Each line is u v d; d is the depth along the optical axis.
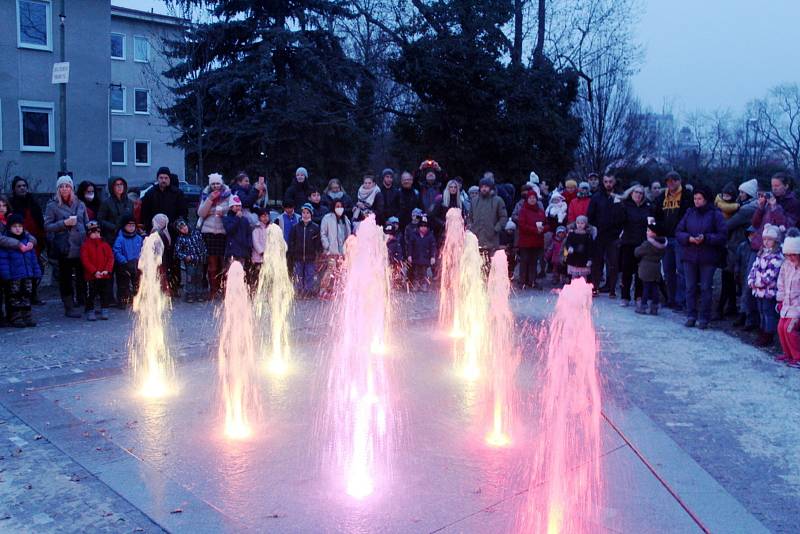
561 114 23.39
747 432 5.39
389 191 12.96
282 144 25.38
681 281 10.78
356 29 28.38
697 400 6.20
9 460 4.66
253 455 4.80
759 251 8.52
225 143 24.86
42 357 7.43
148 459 4.71
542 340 8.58
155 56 32.81
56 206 9.63
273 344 8.25
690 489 4.33
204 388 6.41
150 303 10.59
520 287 13.04
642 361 7.58
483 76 21.61
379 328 9.06
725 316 10.27
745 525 3.88
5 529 3.74
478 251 12.55
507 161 22.38
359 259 8.98
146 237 10.55
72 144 25.06
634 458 4.83
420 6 22.20
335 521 3.87
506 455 4.86
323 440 5.10
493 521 3.89
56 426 5.31
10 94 23.66
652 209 10.98
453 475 4.51
